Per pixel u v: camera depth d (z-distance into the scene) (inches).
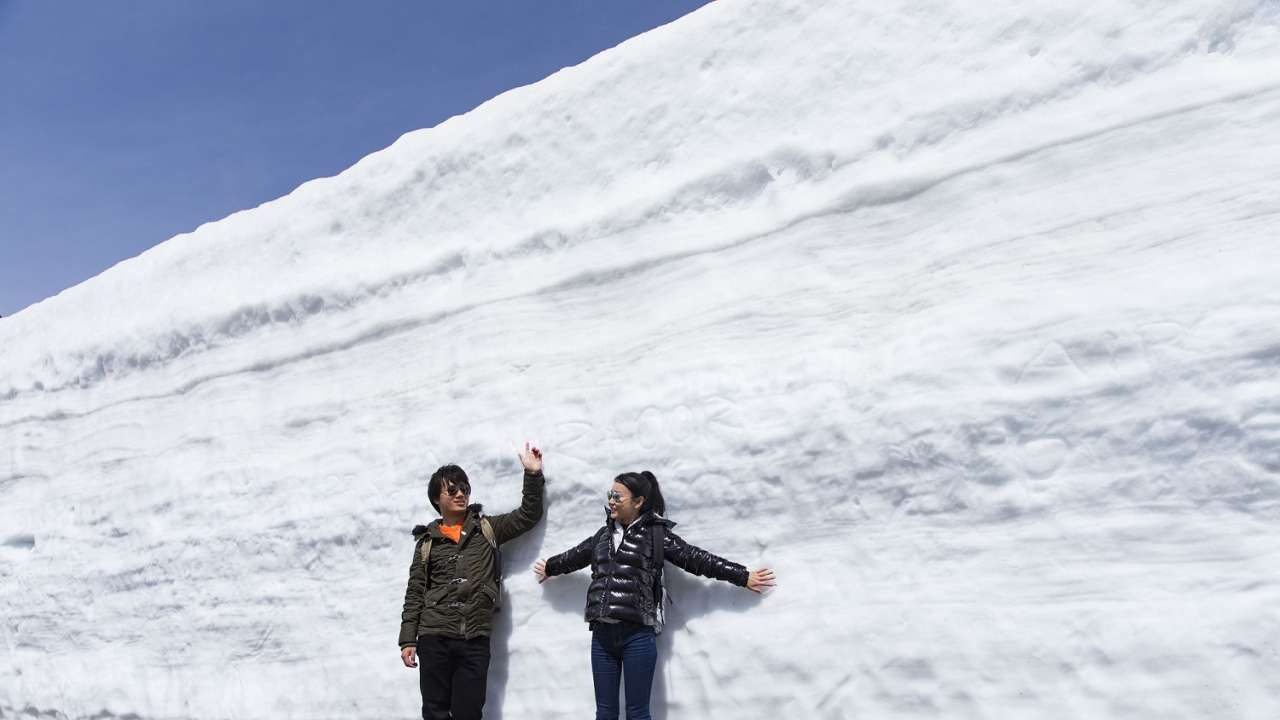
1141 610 141.8
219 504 273.1
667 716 179.2
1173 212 160.7
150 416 310.2
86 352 338.3
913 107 193.3
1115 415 151.6
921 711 154.6
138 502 297.3
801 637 168.2
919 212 187.3
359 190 280.4
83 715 284.8
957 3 194.2
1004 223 176.6
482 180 254.4
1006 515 156.4
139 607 284.2
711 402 191.0
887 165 193.6
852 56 204.1
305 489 253.8
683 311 207.8
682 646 180.7
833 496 173.2
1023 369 160.6
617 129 233.9
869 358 177.5
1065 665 145.0
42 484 335.3
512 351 229.5
